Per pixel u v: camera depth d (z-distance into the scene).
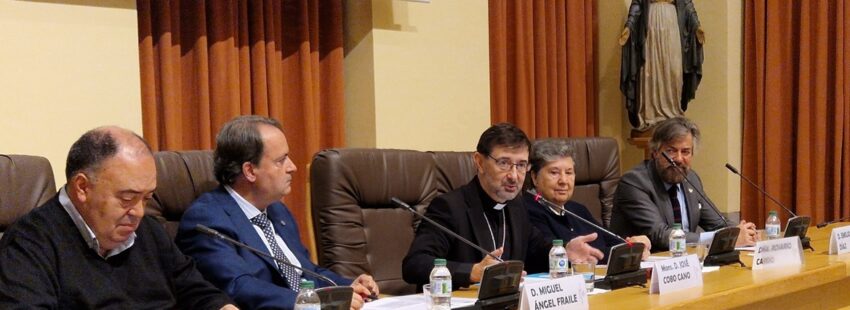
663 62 5.00
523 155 2.92
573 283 2.16
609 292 2.43
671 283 2.42
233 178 2.59
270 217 2.73
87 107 3.41
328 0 4.26
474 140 4.66
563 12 5.14
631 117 5.14
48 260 1.97
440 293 2.13
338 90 4.25
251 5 4.00
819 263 2.93
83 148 1.98
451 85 4.55
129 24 3.54
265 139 2.58
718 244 2.90
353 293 2.01
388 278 3.11
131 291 2.10
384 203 3.18
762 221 5.27
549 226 3.29
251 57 4.01
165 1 3.72
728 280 2.59
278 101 4.06
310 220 3.12
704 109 5.37
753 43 5.27
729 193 5.28
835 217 5.24
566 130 5.16
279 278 2.55
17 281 1.91
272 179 2.58
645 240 3.03
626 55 5.05
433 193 3.31
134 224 2.02
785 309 2.71
